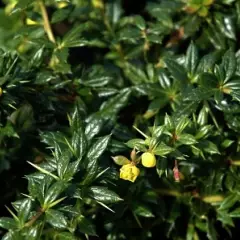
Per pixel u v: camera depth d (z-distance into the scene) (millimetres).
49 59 1060
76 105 1017
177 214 1036
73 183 937
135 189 1009
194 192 1039
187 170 1027
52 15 1059
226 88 986
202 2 1053
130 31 1082
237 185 1023
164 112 1041
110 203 993
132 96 1068
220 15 1062
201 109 1004
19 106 991
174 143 966
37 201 926
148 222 1041
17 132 1021
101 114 1032
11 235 923
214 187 1029
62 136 988
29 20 1070
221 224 1062
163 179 1032
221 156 1021
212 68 1015
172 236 1051
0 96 959
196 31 1074
